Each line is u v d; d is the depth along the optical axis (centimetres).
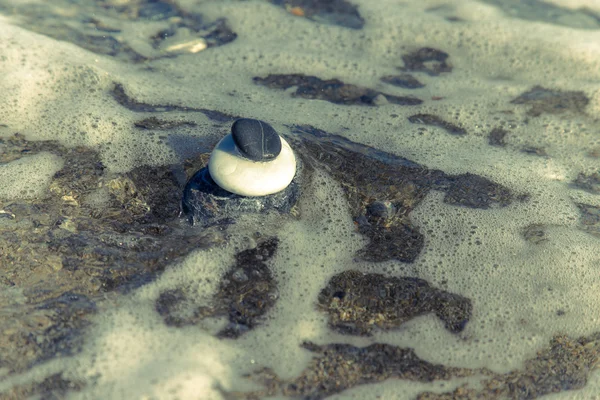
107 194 305
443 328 268
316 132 353
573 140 367
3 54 371
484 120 379
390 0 479
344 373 246
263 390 234
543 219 313
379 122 371
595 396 250
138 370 229
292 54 426
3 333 236
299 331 258
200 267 276
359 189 321
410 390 244
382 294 278
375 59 429
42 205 295
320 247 294
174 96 374
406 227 307
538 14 463
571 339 268
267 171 280
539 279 287
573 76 414
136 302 257
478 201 320
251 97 383
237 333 253
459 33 447
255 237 292
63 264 268
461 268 290
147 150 328
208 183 297
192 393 225
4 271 262
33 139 331
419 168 337
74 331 241
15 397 218
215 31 441
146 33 429
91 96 361
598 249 298
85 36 413
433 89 405
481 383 250
